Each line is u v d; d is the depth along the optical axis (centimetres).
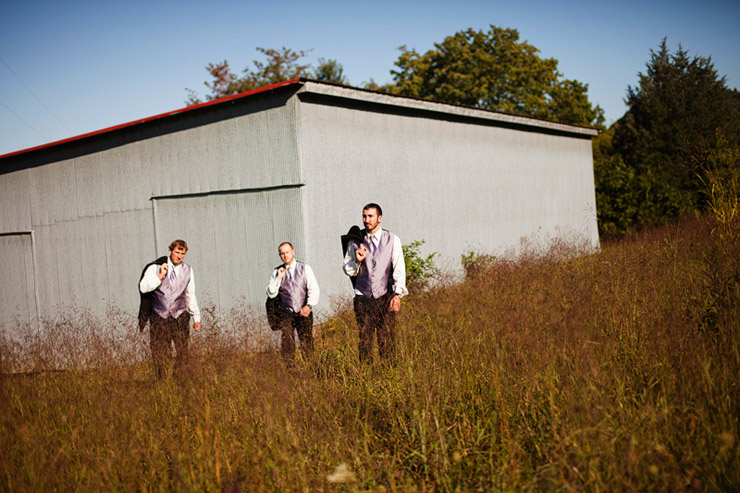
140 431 395
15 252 1345
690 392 352
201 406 407
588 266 711
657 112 2275
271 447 347
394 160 1148
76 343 582
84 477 354
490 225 1452
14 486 343
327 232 973
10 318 1354
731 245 686
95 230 1198
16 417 451
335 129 1002
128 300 1154
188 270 630
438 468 327
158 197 1095
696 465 285
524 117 1552
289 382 429
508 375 400
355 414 414
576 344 394
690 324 446
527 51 3394
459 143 1353
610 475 280
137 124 1102
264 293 965
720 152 940
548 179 1717
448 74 3269
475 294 631
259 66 3900
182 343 579
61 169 1247
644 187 1864
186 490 324
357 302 570
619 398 349
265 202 962
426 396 387
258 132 964
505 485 292
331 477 304
